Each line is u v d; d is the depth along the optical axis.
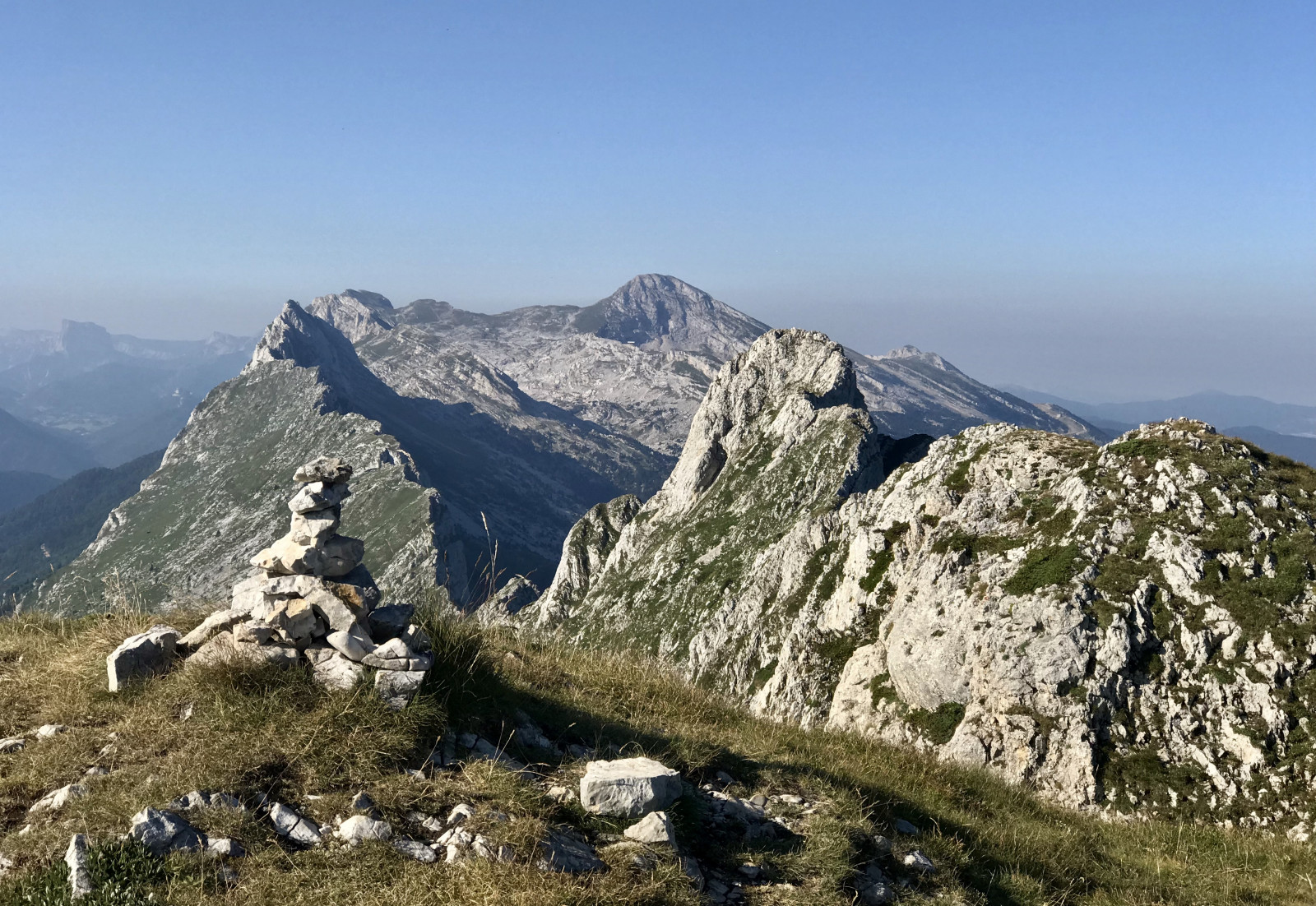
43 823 7.94
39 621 14.35
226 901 7.11
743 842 9.70
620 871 8.33
